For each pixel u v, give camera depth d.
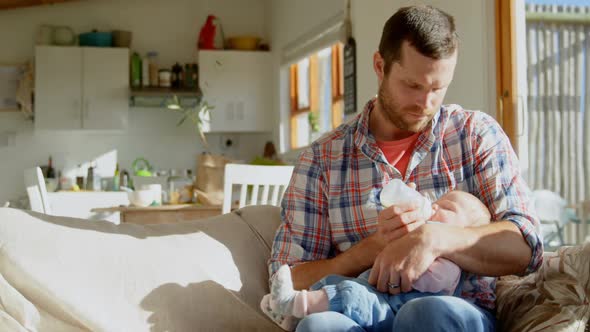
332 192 1.76
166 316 1.59
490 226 1.49
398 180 1.56
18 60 6.43
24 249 1.56
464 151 1.67
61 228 1.63
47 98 6.22
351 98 4.79
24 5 6.38
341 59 5.35
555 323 1.32
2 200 6.37
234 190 4.94
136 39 6.70
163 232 1.80
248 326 1.69
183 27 6.80
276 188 3.12
